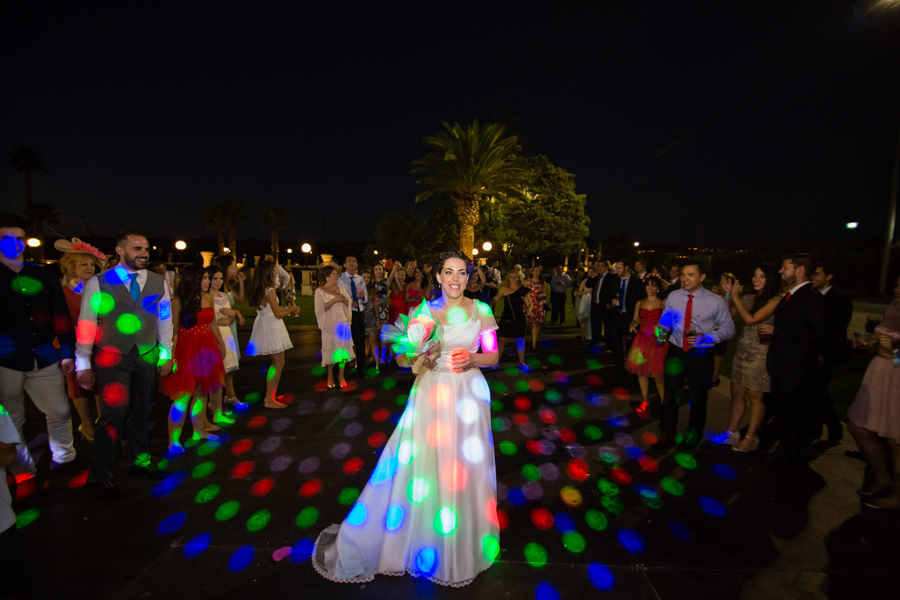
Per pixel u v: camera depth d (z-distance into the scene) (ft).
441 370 8.20
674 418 13.85
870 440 10.80
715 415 17.06
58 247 14.78
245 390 20.53
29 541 8.97
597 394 19.90
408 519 8.02
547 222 129.29
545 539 9.21
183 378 13.34
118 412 10.68
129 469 11.82
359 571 7.89
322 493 11.03
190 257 155.12
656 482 11.75
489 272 36.50
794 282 12.16
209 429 15.19
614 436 14.98
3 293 10.34
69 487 11.25
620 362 22.49
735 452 13.69
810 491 11.28
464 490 7.86
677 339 13.66
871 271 77.00
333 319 20.21
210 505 10.42
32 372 11.12
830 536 9.37
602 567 8.35
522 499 10.85
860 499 10.90
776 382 12.26
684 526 9.72
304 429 15.48
